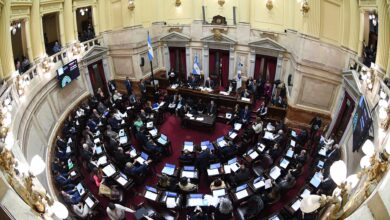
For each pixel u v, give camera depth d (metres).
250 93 14.68
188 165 10.12
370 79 8.14
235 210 8.27
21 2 9.89
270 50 14.51
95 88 15.32
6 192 3.58
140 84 15.62
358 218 2.70
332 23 10.94
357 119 8.46
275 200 8.34
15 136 7.66
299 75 12.41
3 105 7.62
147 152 10.70
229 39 15.35
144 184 10.04
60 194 8.71
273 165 9.64
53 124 11.54
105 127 12.30
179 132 13.06
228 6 15.16
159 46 17.06
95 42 15.11
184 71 17.50
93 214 8.42
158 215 7.74
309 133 11.83
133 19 15.17
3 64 8.82
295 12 12.91
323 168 9.12
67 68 12.51
